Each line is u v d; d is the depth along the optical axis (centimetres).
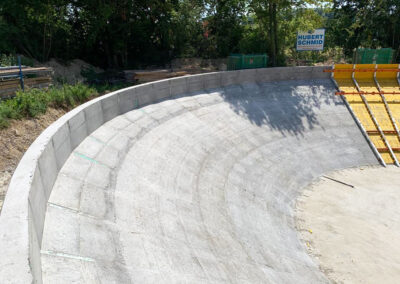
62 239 649
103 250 675
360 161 2050
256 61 2917
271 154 1852
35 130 1057
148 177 1108
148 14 2870
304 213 1489
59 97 1341
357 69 2652
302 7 2930
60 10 2377
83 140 1102
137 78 2350
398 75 2683
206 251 859
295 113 2284
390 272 1137
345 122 2314
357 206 1576
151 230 830
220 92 2188
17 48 2284
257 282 819
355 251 1238
